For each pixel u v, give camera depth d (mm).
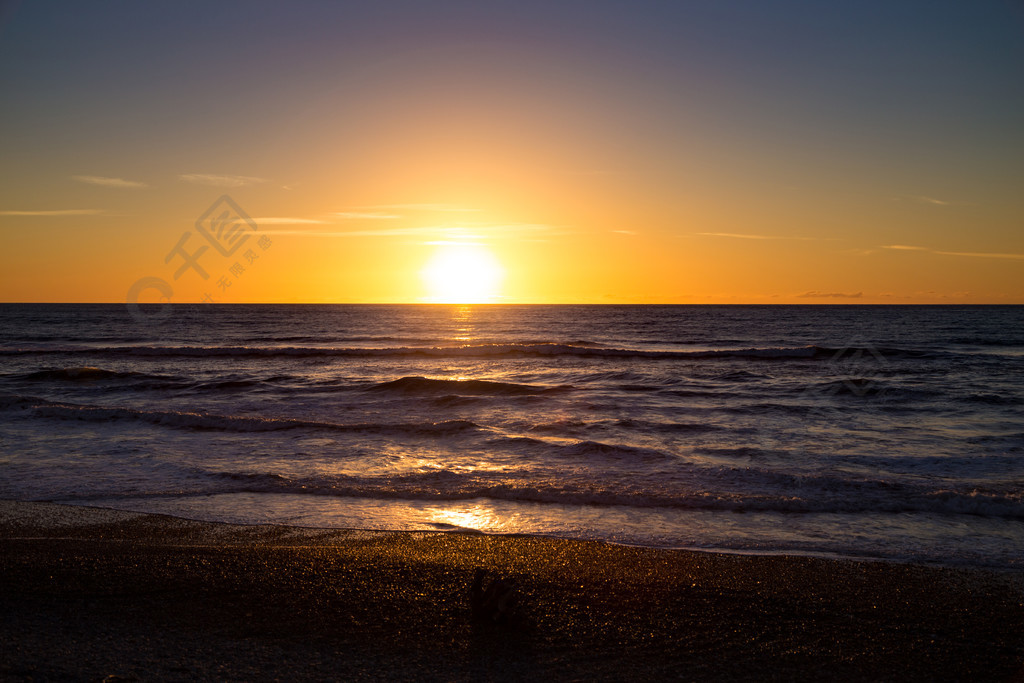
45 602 5371
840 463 11125
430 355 34719
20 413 14695
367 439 12516
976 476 10180
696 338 54094
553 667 4480
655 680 4328
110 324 73250
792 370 27734
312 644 4738
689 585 6020
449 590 5805
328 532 7488
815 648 4840
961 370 27219
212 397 19062
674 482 9648
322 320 90438
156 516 8016
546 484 9508
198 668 4309
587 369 28422
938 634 5094
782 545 7195
